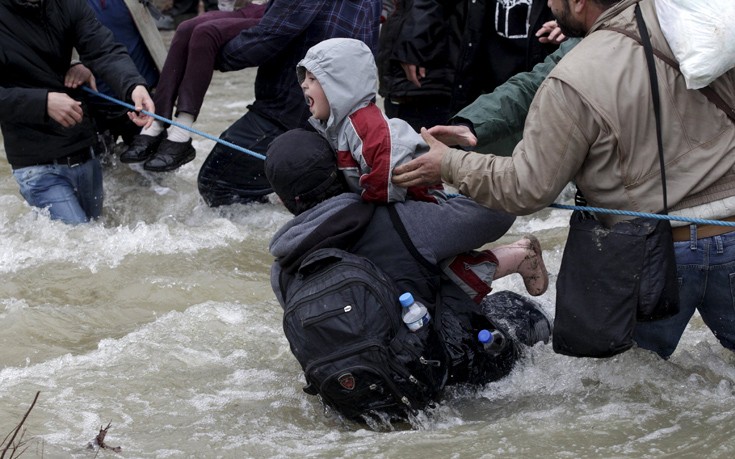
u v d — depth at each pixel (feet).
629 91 10.25
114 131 21.49
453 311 11.70
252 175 20.29
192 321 15.14
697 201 10.57
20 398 12.60
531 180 10.48
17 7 18.20
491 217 11.56
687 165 10.46
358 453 10.80
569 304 10.84
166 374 13.34
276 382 13.05
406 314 11.02
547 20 18.80
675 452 10.37
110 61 18.80
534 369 12.27
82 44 18.92
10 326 15.29
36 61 18.51
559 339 11.02
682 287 11.04
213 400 12.52
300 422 11.90
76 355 14.26
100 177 20.26
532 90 13.28
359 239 11.50
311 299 10.90
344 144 11.68
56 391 12.86
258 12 20.95
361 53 11.65
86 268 17.69
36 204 19.56
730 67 10.11
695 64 9.98
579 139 10.35
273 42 18.98
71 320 15.60
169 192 21.71
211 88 35.81
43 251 18.44
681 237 10.80
